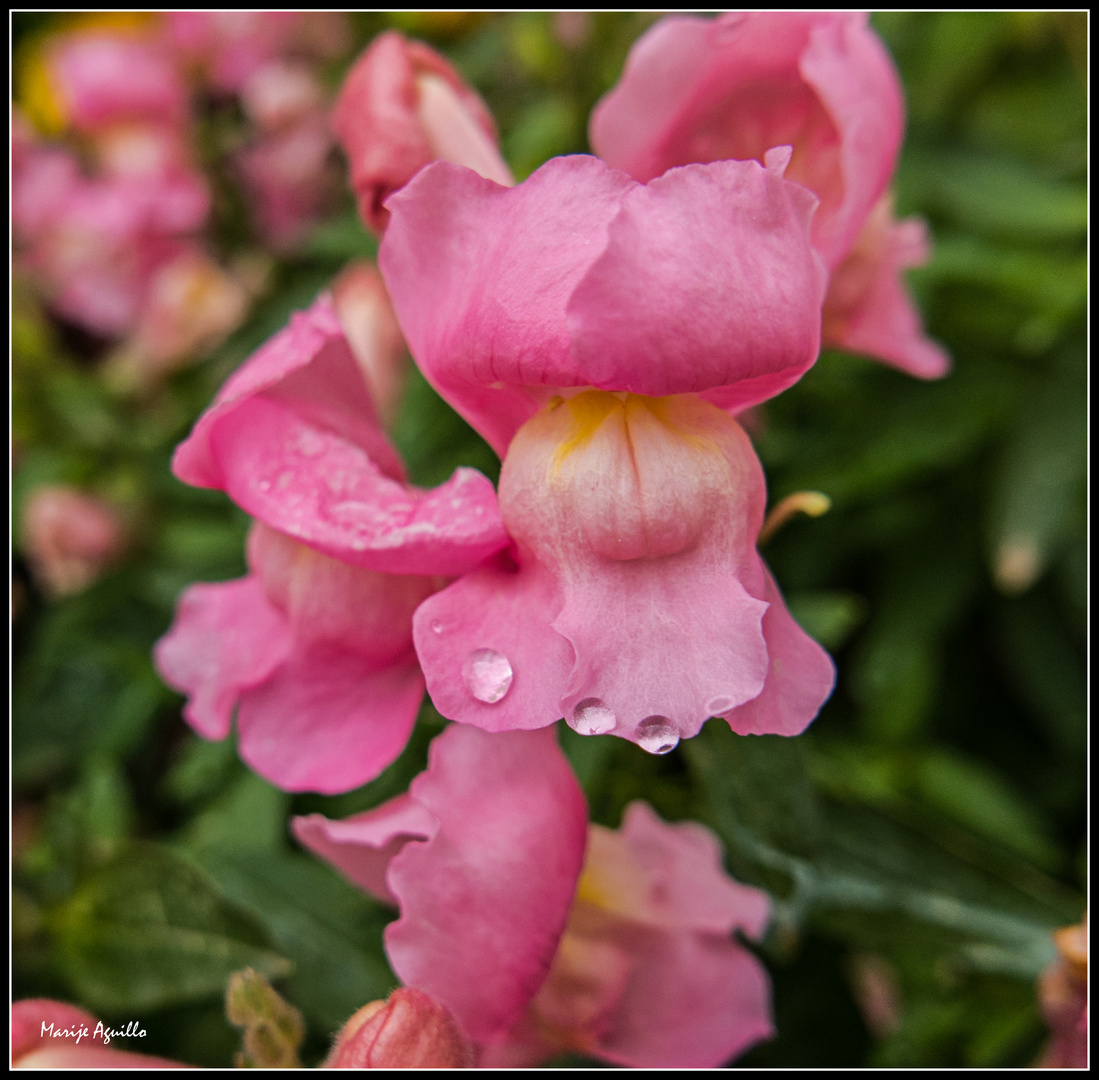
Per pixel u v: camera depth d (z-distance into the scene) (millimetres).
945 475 270
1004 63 320
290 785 161
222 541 298
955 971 206
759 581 150
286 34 365
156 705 286
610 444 149
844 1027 220
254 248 372
